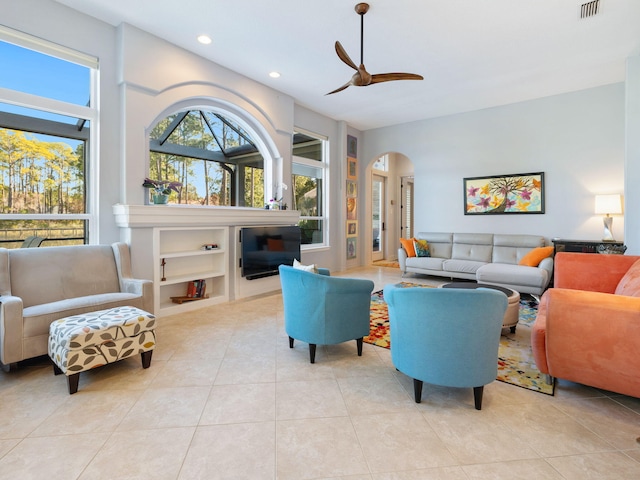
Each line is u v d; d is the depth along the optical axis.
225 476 1.41
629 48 3.83
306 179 6.25
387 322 3.51
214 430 1.71
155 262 3.60
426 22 3.33
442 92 5.16
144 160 3.61
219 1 3.04
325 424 1.77
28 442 1.61
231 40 3.71
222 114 4.60
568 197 5.20
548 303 2.04
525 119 5.53
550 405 1.96
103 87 3.37
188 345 2.87
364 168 7.38
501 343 2.93
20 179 3.02
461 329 1.82
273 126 5.07
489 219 5.91
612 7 3.08
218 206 4.49
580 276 2.87
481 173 5.97
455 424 1.77
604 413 1.87
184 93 3.92
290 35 3.59
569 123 5.17
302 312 2.54
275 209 4.99
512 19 3.28
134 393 2.08
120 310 2.50
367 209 7.45
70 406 1.92
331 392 2.11
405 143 6.83
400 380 2.27
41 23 2.98
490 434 1.69
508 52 3.94
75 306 2.50
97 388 2.13
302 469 1.45
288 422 1.79
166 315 3.71
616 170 4.84
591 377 1.93
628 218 3.86
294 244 5.20
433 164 6.49
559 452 1.56
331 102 5.65
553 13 3.18
